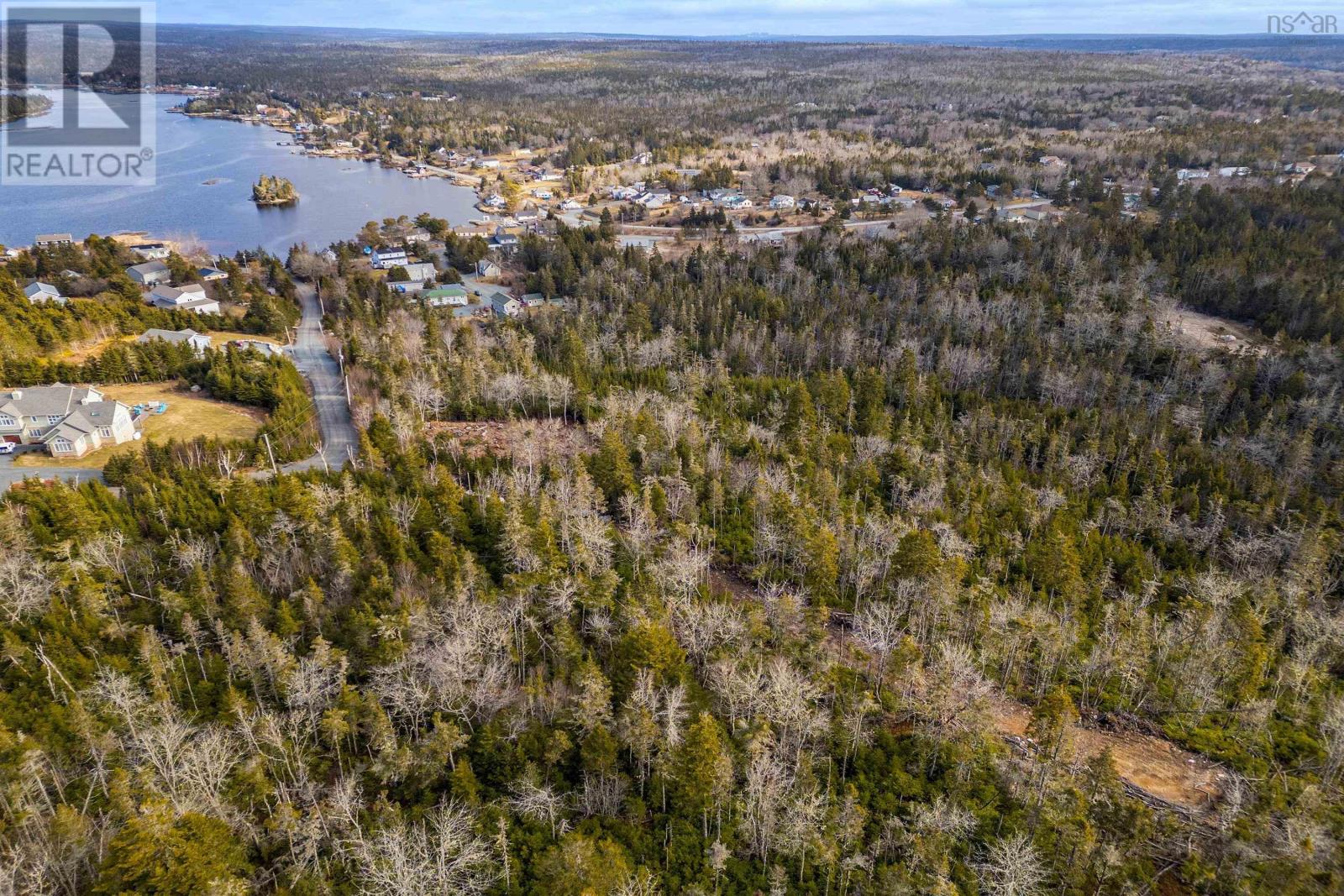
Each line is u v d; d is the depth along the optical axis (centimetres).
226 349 14675
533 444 11188
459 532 9044
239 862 5216
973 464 12038
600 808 6056
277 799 5816
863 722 6650
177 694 6706
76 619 7262
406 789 6056
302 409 12838
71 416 11294
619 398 12938
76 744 6062
